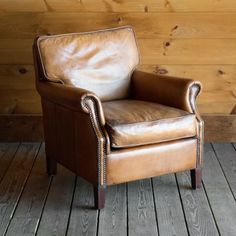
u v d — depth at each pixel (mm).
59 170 2740
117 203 2363
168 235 2086
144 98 2664
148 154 2299
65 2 2953
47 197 2430
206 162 2848
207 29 3002
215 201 2385
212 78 3084
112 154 2221
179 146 2375
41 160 2881
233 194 2457
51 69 2498
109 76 2650
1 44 3008
